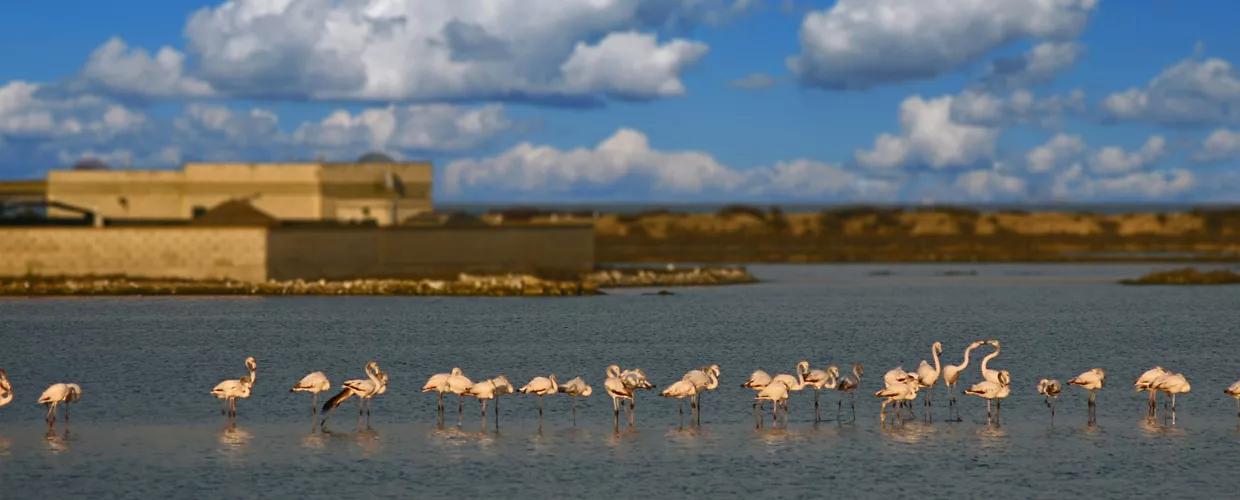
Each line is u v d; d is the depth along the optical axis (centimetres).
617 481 4172
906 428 5012
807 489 4075
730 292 16550
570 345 8969
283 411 5469
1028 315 12619
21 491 4038
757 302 14425
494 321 11231
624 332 10150
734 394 5972
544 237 17050
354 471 4294
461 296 14688
